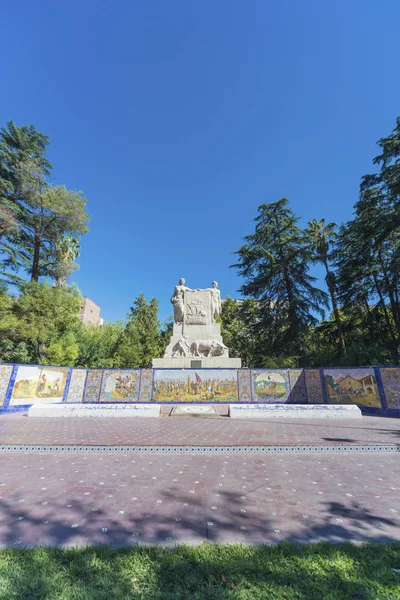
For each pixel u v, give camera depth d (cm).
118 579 246
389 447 723
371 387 1534
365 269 2372
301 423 1116
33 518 364
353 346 2178
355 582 241
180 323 2038
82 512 381
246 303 2945
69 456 662
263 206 2912
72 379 1784
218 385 1784
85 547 293
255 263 2884
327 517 369
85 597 224
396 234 2050
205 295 2095
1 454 677
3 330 1852
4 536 322
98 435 856
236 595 227
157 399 1775
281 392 1753
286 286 2792
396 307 2286
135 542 310
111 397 1795
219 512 382
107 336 3247
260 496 435
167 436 845
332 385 1683
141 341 3225
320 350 2772
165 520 360
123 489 462
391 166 1927
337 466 592
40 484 482
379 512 385
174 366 1855
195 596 227
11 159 2292
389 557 278
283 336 2627
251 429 974
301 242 2719
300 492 452
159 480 504
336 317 2558
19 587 236
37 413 1307
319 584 239
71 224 2420
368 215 2144
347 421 1176
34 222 2419
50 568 259
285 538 319
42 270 2616
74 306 2219
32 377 1557
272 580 245
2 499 421
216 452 697
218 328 2008
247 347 3056
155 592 231
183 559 272
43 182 2348
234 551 285
